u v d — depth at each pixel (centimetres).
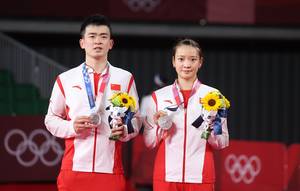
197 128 1066
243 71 2817
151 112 1099
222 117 1056
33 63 2398
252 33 2647
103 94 1038
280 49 2822
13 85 2353
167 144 1076
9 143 1944
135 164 1975
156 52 2789
